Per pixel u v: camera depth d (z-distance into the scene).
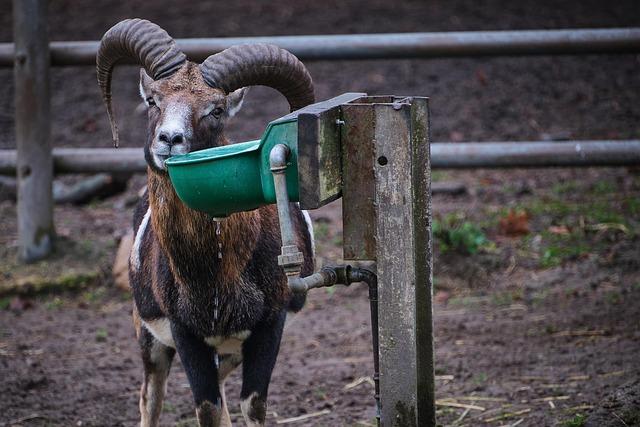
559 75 15.74
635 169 12.61
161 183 5.80
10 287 9.86
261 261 5.98
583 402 6.98
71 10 18.47
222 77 5.94
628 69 15.91
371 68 16.16
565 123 14.10
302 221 6.70
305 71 6.17
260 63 6.00
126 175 12.46
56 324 9.36
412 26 17.16
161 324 6.24
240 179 4.75
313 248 6.88
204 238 5.75
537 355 8.06
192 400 7.70
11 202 12.51
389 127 4.59
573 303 9.17
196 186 4.76
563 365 7.80
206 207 4.84
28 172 10.26
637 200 11.36
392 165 4.62
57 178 13.20
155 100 5.88
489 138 13.66
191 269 5.86
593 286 9.48
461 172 13.05
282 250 4.49
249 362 6.02
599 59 16.31
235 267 5.86
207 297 5.88
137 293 6.34
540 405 7.03
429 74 15.86
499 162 10.05
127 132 14.24
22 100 10.12
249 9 18.45
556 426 6.60
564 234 10.63
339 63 16.39
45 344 8.87
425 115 5.04
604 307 9.00
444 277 9.97
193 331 5.98
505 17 17.50
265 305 6.01
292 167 4.64
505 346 8.34
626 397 6.65
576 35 10.08
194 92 5.85
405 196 4.62
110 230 11.27
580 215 11.12
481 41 10.12
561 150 10.01
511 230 10.70
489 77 15.70
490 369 7.84
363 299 9.77
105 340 8.95
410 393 4.75
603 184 12.09
